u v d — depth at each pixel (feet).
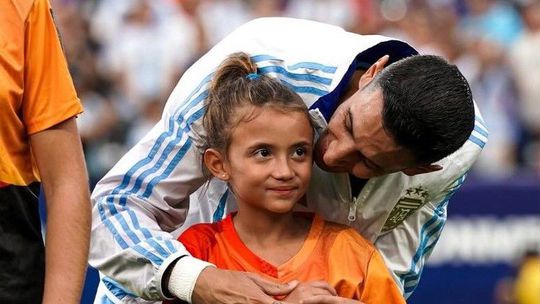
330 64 27.89
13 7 24.77
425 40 84.07
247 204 27.48
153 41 78.38
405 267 31.01
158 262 26.84
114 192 28.45
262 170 26.73
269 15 84.07
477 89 80.64
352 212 29.07
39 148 25.18
